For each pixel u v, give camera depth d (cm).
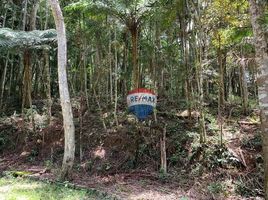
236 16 975
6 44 1145
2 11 1563
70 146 914
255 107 1378
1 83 1576
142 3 1052
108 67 1380
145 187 862
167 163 982
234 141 1013
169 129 1080
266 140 625
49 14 1620
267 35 648
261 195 835
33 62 1532
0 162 1139
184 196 800
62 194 788
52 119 1330
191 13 1036
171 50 1334
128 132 1097
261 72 634
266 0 671
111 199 759
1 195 763
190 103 1130
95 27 1255
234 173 904
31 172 995
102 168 1002
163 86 1471
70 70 1577
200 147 971
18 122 1348
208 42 1113
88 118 1264
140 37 1288
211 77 1344
